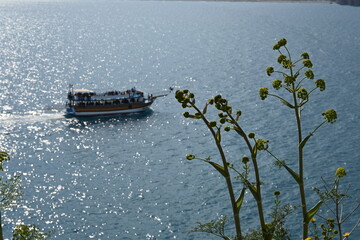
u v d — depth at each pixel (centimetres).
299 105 1580
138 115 14725
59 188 9119
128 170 10200
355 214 7781
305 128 13012
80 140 12250
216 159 10825
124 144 12056
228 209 8212
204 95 18150
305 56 1580
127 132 13075
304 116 14300
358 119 13862
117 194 8931
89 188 9188
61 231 7494
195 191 9012
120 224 7769
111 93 14888
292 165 10138
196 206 8381
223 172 1409
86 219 7900
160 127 13612
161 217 7981
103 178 9731
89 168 10294
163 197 8775
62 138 12362
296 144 11606
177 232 7506
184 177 9769
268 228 1469
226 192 8938
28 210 8081
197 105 16412
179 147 11844
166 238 7344
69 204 8438
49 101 16638
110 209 8288
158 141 12338
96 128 13338
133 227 7675
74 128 13262
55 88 19125
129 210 8256
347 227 7406
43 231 7412
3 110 14875
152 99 15312
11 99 16538
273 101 16312
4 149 11300
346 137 12088
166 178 9725
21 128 13012
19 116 14212
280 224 1498
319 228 7200
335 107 15400
